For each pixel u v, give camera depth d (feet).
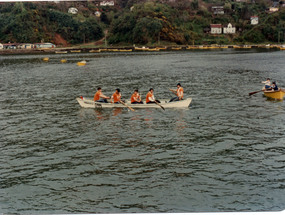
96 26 627.05
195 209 40.42
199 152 57.62
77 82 155.94
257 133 67.77
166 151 58.34
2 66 268.41
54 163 54.19
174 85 139.64
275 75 171.22
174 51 499.92
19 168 52.60
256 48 563.48
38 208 41.47
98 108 94.32
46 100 109.50
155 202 42.11
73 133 70.33
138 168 51.47
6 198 43.86
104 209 40.93
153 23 576.61
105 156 56.54
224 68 216.13
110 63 284.41
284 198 42.32
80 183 47.19
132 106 92.27
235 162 53.06
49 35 574.97
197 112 86.99
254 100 101.86
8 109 95.96
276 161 53.16
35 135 69.51
